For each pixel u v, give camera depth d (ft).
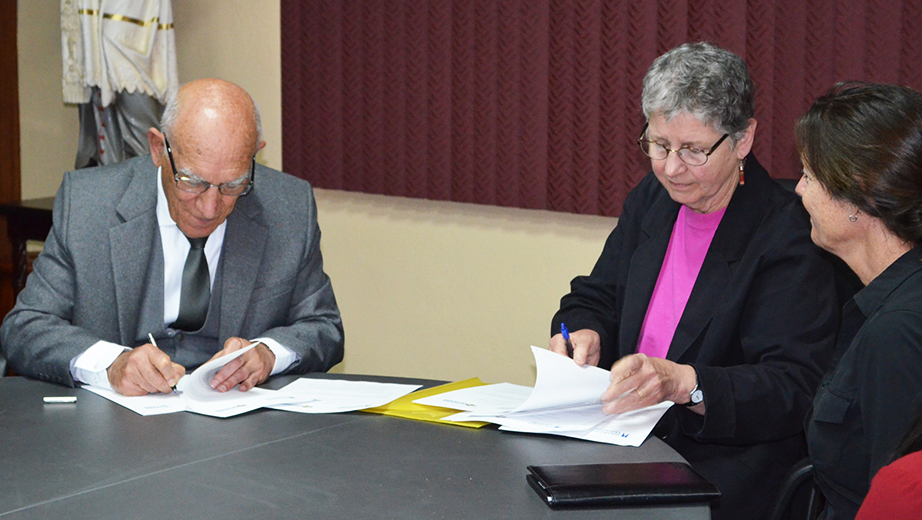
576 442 4.74
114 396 5.45
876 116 4.22
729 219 6.06
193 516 3.68
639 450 4.62
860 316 4.92
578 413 5.16
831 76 7.96
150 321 6.48
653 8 8.70
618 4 8.90
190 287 6.51
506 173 9.96
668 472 4.17
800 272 5.71
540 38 9.46
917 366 3.90
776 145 8.30
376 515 3.72
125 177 6.67
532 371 10.31
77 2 11.30
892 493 2.89
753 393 5.23
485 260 10.46
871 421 4.06
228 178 5.85
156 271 6.50
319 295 6.94
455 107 10.21
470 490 4.03
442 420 5.08
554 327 6.89
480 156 10.12
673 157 5.75
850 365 4.46
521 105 9.73
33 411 5.15
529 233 10.09
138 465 4.28
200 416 5.11
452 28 10.09
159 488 3.99
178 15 12.48
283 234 6.81
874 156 4.17
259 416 5.14
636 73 8.89
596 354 6.29
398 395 5.55
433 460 4.42
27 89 13.43
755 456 5.71
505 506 3.85
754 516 5.64
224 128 5.79
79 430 4.81
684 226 6.39
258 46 11.82
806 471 5.16
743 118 5.65
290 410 5.25
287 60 11.46
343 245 11.60
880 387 4.00
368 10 10.69
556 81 9.45
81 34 11.39
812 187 4.55
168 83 11.50
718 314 5.89
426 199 10.75
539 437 4.82
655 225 6.56
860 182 4.23
